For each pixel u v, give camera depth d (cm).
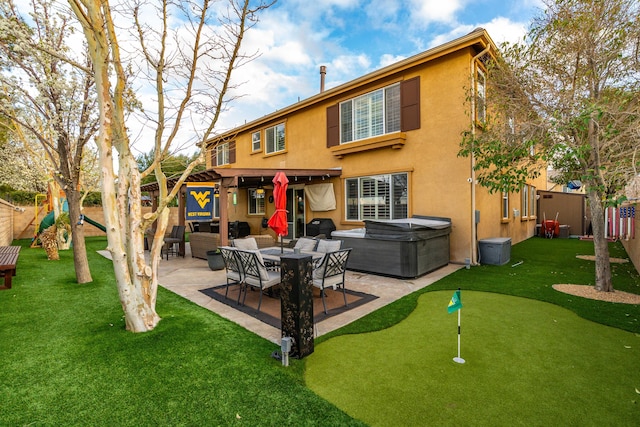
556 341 351
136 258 369
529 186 1421
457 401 245
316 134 1144
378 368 295
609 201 422
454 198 805
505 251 803
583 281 609
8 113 516
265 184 1260
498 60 614
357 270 732
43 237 872
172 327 383
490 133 615
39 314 427
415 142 873
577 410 234
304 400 246
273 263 576
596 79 498
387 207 945
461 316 432
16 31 404
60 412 227
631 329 381
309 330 323
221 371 285
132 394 249
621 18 466
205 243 893
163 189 399
